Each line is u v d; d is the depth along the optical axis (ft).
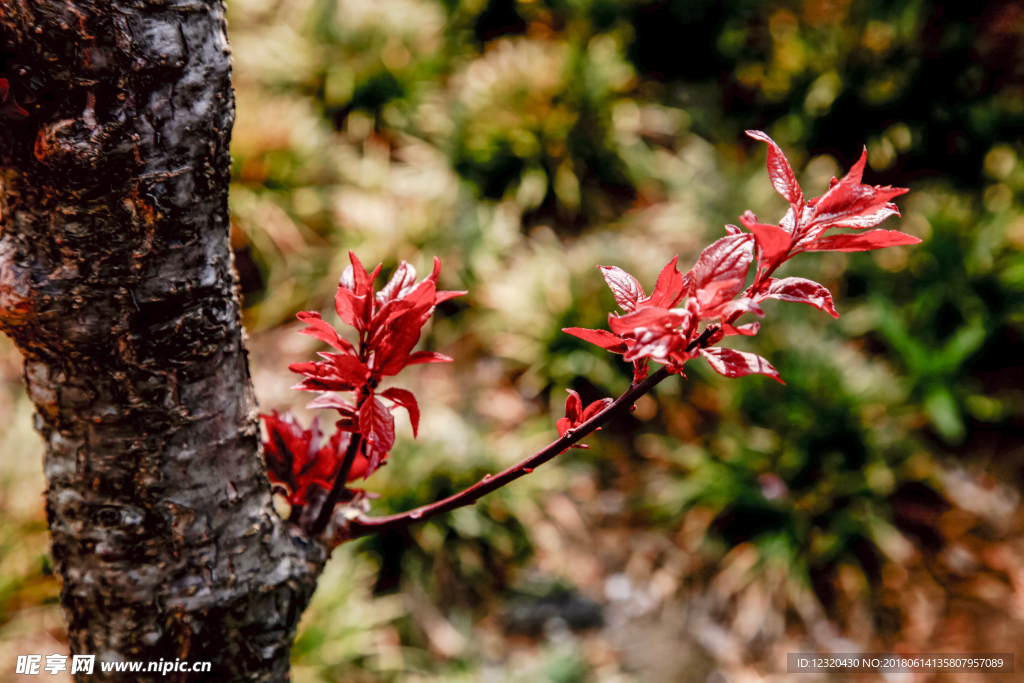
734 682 10.84
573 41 18.79
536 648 11.19
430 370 14.40
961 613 11.66
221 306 3.16
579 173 17.62
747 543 12.50
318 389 2.86
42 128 2.60
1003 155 16.99
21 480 10.97
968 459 13.55
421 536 11.68
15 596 10.01
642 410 14.30
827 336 14.40
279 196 15.75
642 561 12.41
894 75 17.93
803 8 19.90
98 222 2.76
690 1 20.54
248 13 19.19
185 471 3.26
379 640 10.79
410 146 17.43
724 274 2.24
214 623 3.55
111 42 2.54
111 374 3.01
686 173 17.99
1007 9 17.44
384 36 18.39
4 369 13.05
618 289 2.59
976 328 13.88
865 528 12.27
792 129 18.42
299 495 3.76
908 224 16.03
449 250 15.55
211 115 2.84
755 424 13.42
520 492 12.55
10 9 2.42
